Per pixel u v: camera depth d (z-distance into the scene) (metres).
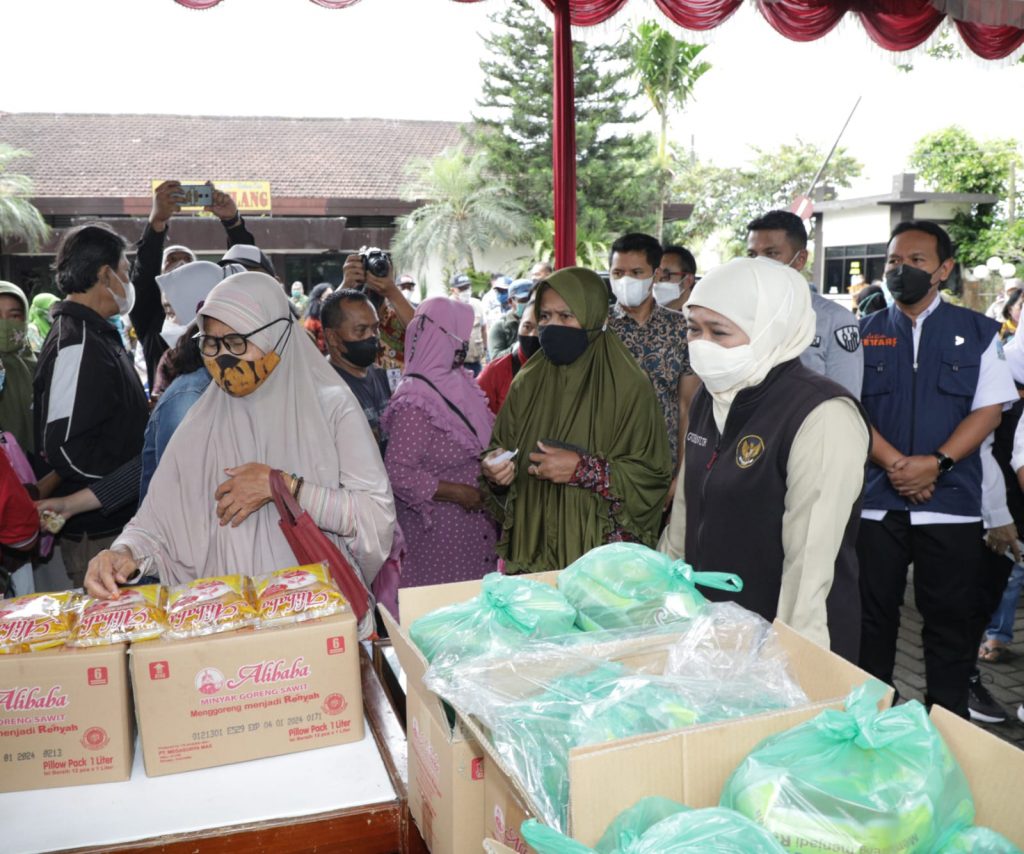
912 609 4.38
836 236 18.48
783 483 1.53
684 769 0.84
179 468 1.73
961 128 20.23
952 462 2.48
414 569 2.51
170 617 1.29
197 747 1.27
